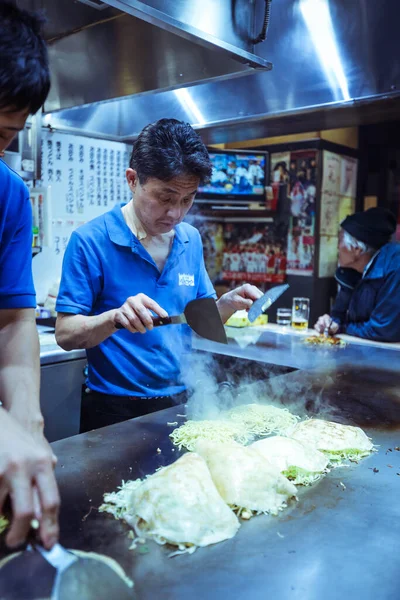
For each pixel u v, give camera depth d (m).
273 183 4.58
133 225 1.92
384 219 3.63
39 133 3.33
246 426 1.58
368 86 2.36
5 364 1.22
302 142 4.34
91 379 2.01
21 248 1.33
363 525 1.04
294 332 3.45
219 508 1.03
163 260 1.98
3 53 0.84
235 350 2.77
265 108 2.75
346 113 2.66
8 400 1.13
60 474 1.22
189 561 0.91
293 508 1.10
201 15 1.71
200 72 2.13
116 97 2.62
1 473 0.77
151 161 1.58
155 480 1.08
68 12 1.87
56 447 1.38
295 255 4.55
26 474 0.78
